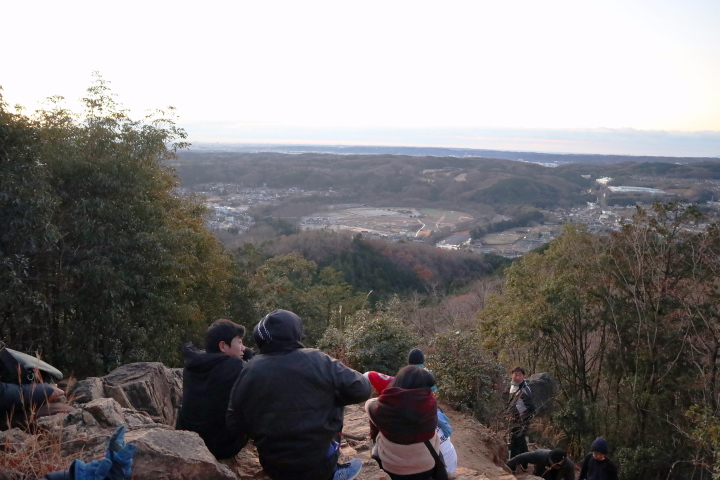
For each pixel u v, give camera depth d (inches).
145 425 145.6
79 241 417.7
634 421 628.7
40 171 367.9
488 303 898.7
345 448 201.3
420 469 144.6
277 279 1049.5
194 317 568.4
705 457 527.8
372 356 360.8
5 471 114.3
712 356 594.6
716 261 595.5
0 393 138.7
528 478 252.1
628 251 655.1
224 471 129.3
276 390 119.6
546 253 774.5
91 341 411.5
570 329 711.1
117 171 439.8
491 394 328.8
